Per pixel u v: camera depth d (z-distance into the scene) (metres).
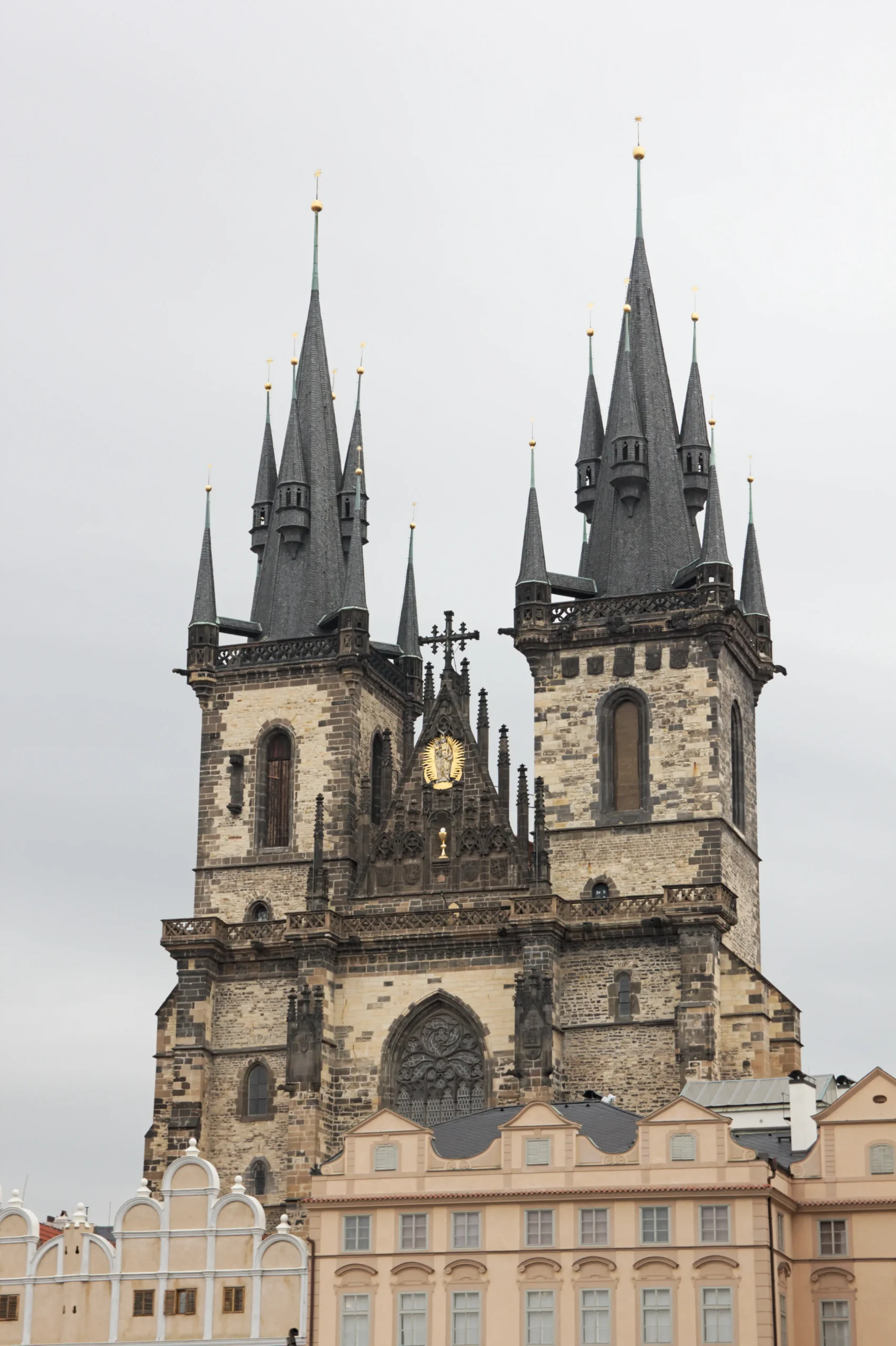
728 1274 134.88
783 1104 158.88
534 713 190.00
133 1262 146.38
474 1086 182.38
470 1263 139.12
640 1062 178.00
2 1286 147.75
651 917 179.50
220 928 189.12
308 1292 142.50
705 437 198.38
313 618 199.12
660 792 185.38
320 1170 152.75
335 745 193.62
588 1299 136.62
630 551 193.88
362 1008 185.38
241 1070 186.50
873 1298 136.88
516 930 180.62
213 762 195.88
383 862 189.62
